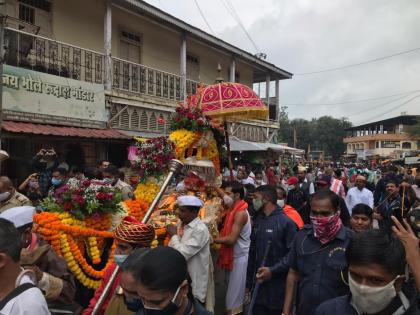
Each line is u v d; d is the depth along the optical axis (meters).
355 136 71.25
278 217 4.63
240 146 16.47
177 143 5.61
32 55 10.70
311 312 3.11
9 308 2.01
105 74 12.34
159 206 5.48
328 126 72.50
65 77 11.02
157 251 1.84
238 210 5.34
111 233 4.11
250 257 4.89
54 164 9.20
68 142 11.46
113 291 3.20
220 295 6.18
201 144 5.90
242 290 5.36
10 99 9.50
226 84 6.29
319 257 3.19
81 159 11.60
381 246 1.77
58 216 3.88
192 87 16.55
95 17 13.59
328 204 3.14
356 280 1.82
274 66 21.83
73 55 11.46
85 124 11.48
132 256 2.17
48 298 2.96
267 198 4.68
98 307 3.07
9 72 9.47
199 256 4.43
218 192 5.74
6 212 3.11
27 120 9.88
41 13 11.84
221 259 5.37
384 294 1.77
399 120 62.62
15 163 10.23
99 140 11.66
